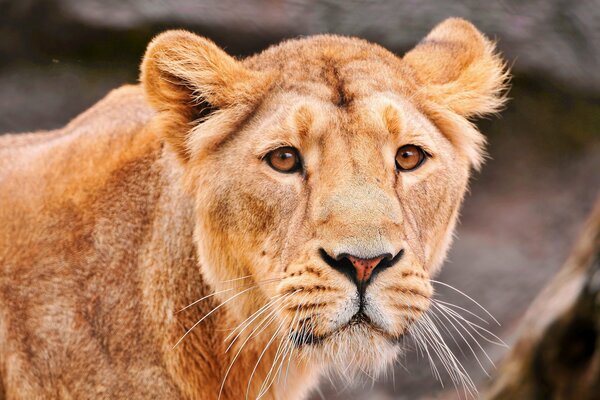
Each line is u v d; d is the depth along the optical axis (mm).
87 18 20719
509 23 21656
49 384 9062
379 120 8289
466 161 9414
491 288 19891
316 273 8031
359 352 8367
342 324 8039
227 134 8789
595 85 21781
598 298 9023
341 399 18312
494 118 22109
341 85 8562
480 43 9828
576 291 9352
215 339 9148
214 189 8695
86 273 9086
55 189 9422
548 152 22156
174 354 9070
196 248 9016
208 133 8797
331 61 8898
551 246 20688
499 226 21281
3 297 9172
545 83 21750
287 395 9688
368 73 8750
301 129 8281
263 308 8547
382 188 8109
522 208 21578
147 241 9141
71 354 9000
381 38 21156
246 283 8758
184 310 9102
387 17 21312
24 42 21000
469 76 9453
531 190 21891
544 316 9586
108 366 8977
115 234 9156
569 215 21344
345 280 7980
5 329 9156
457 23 10172
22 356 9109
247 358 9211
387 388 18562
